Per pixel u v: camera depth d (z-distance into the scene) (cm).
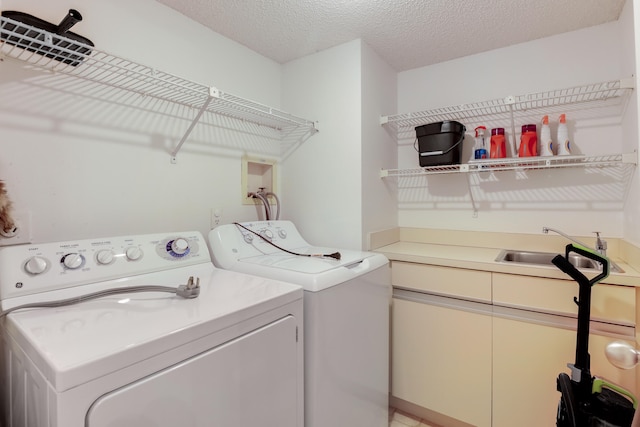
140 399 67
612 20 169
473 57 209
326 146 200
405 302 178
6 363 84
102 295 94
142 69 137
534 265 146
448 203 220
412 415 179
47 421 59
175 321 78
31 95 112
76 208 123
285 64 219
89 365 60
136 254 117
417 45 196
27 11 110
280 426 100
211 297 97
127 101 139
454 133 187
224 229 154
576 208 179
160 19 151
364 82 190
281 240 174
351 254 161
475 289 158
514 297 148
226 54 183
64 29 100
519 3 154
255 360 91
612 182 171
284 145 219
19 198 110
